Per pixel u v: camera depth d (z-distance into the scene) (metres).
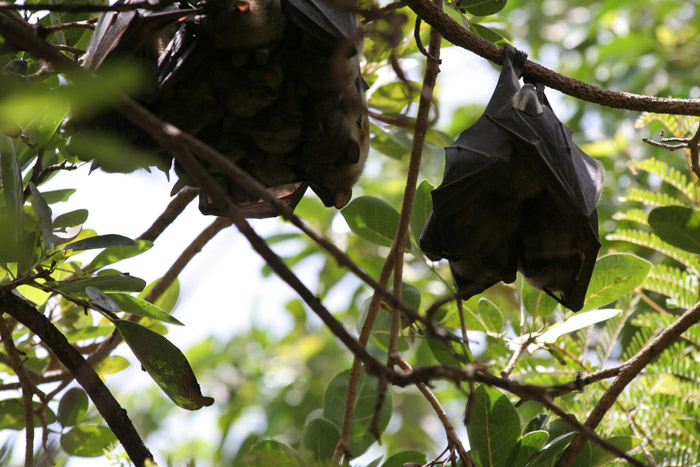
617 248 11.92
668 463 8.42
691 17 16.12
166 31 6.20
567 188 7.14
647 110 7.47
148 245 8.12
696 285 9.48
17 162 6.94
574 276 7.68
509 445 7.47
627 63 15.84
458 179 7.39
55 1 7.58
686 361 9.14
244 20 5.74
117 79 4.33
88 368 6.69
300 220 4.51
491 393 7.45
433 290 14.54
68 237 7.55
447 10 10.52
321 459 8.39
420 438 16.61
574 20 17.31
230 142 6.26
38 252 7.26
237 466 6.91
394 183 15.31
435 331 4.54
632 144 13.33
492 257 7.56
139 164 5.86
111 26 5.86
